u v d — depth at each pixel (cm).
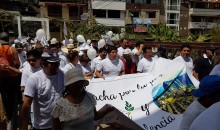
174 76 533
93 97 328
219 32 4028
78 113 301
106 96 548
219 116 158
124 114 523
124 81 557
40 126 365
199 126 163
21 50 770
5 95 527
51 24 2934
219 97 252
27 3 2891
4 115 511
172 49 1739
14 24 2083
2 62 522
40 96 359
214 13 5459
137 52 827
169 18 5197
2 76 525
